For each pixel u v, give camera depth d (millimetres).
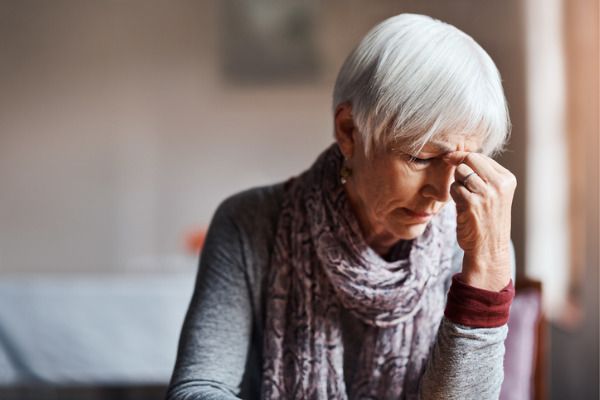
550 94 3316
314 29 3945
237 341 1037
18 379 2881
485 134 876
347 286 988
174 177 3953
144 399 3648
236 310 1043
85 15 3877
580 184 3330
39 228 3900
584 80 3066
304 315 1029
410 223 917
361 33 3947
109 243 3936
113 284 2891
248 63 3949
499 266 885
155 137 3936
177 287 2895
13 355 2875
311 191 1021
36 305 2883
